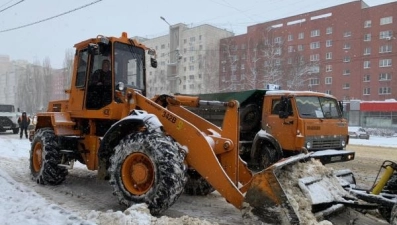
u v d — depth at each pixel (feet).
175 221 14.19
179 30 193.26
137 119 16.61
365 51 154.40
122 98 20.22
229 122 17.19
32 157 24.31
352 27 157.07
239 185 17.13
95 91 21.56
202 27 191.52
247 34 175.32
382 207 14.47
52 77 236.84
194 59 194.80
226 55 178.91
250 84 142.20
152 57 23.77
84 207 17.84
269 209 13.08
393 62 146.61
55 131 21.93
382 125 126.93
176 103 19.48
